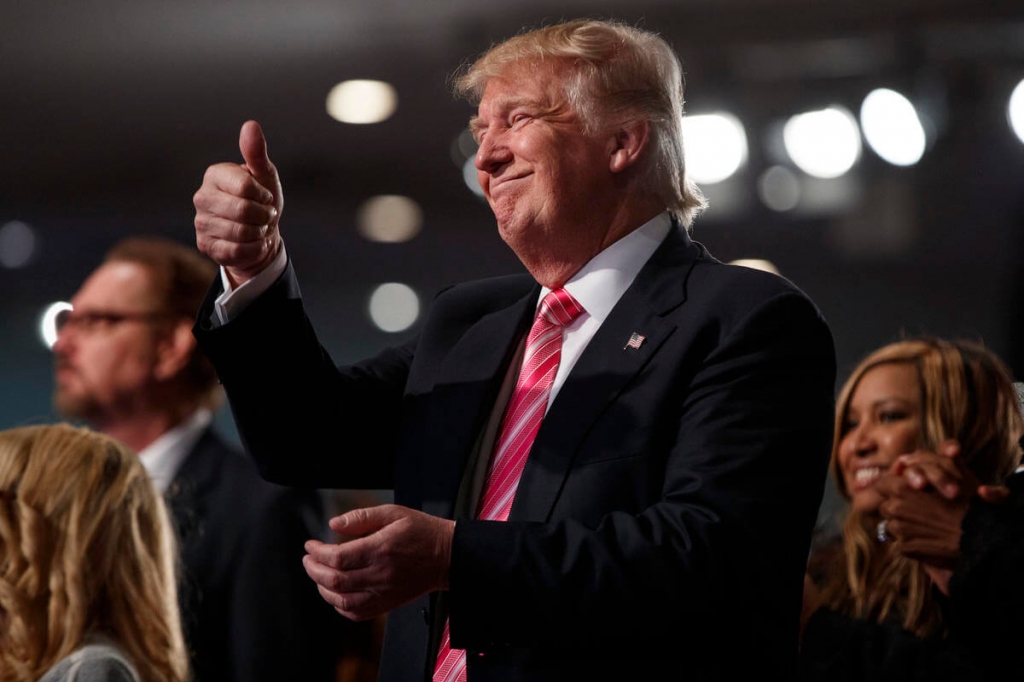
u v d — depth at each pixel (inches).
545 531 197.9
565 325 235.1
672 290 228.2
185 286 402.9
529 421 226.7
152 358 392.5
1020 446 275.6
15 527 268.1
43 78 914.7
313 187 1146.7
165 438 388.2
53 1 774.5
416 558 191.6
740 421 208.7
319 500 375.2
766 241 1127.0
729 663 206.1
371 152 1090.1
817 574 323.9
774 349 215.3
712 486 202.1
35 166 1120.2
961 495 255.3
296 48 851.4
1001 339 1083.9
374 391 254.5
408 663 223.9
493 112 237.8
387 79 900.0
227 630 346.6
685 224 251.0
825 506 455.5
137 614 273.7
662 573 193.2
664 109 239.9
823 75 849.5
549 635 195.0
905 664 280.8
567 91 232.5
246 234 217.3
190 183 1131.3
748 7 766.5
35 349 1234.0
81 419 398.9
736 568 197.0
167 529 291.7
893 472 264.8
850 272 1127.6
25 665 257.6
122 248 406.9
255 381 232.8
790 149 890.1
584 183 231.3
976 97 840.9
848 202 1052.5
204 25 812.6
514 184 232.4
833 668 291.1
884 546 302.7
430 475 229.0
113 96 954.1
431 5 775.1
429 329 256.2
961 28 782.5
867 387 323.9
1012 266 1054.4
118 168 1119.0
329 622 358.9
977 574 241.3
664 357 218.1
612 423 214.7
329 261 1296.8
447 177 1151.0
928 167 1010.1
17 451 277.4
